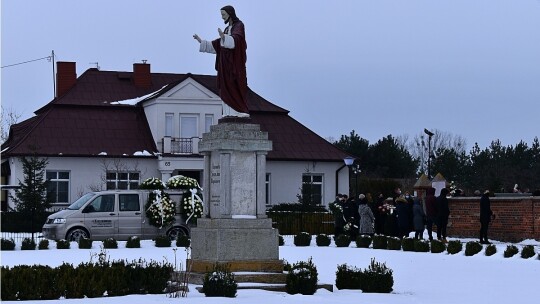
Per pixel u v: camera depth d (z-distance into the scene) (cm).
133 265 2014
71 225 3806
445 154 9606
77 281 1894
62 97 5872
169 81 6294
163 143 5641
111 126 5791
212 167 2194
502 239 3891
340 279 2131
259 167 2173
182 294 1900
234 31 2220
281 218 5050
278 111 6294
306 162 5994
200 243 2166
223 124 2177
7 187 2138
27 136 5525
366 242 3694
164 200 3919
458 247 3247
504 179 8906
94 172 5553
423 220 3791
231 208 2148
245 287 2031
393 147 9544
